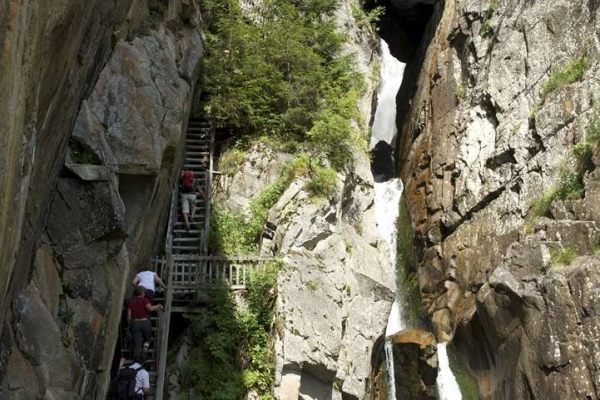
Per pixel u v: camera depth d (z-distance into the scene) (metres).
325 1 20.30
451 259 18.66
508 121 18.45
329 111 17.78
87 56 8.85
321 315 14.62
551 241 15.27
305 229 15.33
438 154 20.66
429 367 16.98
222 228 16.06
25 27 5.82
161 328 13.18
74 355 9.98
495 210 17.77
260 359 14.01
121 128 12.96
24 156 6.44
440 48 22.69
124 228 10.94
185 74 15.59
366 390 15.25
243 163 16.98
